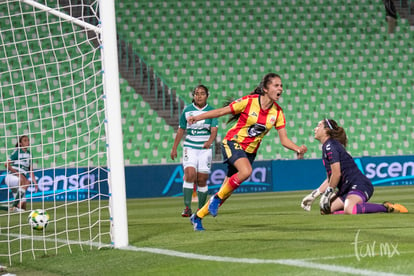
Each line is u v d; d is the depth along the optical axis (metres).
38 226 24.59
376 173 61.34
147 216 34.69
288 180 60.19
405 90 75.19
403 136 72.56
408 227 22.17
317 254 15.78
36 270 17.33
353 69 75.69
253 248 17.88
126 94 70.81
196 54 74.69
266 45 76.06
